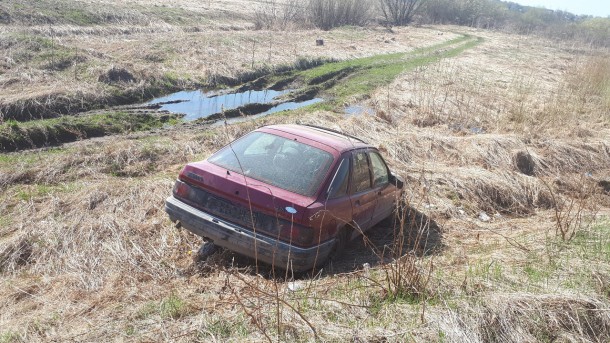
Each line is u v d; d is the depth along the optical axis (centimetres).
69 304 461
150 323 414
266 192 521
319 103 1656
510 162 1152
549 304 453
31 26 2038
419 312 444
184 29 2811
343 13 4297
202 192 548
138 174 912
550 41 5809
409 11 5769
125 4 2984
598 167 1254
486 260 598
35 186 792
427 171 1041
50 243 599
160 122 1343
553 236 695
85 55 1698
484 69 2744
